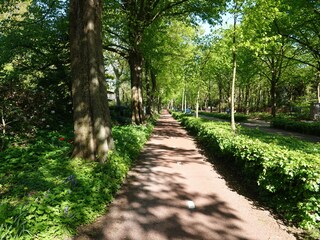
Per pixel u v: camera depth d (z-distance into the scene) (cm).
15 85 934
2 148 745
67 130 1112
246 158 663
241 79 3800
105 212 496
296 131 2092
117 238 406
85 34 672
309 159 515
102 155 661
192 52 2423
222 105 6316
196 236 424
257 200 586
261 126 2697
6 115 841
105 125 712
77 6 680
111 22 1457
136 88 1761
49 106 1074
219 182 715
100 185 518
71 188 469
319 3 1622
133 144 978
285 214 493
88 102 669
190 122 1978
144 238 411
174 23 2541
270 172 539
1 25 1423
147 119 2445
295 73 3553
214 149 1030
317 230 441
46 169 559
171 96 5844
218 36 1549
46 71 1391
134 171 793
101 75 711
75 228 405
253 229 454
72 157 671
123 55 1831
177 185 678
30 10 1426
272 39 1016
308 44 2180
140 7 1548
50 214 375
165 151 1139
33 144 809
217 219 488
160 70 2834
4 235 311
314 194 432
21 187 452
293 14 1772
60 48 1422
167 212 511
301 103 3944
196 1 1586
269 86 4619
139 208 524
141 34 1562
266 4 959
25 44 1362
